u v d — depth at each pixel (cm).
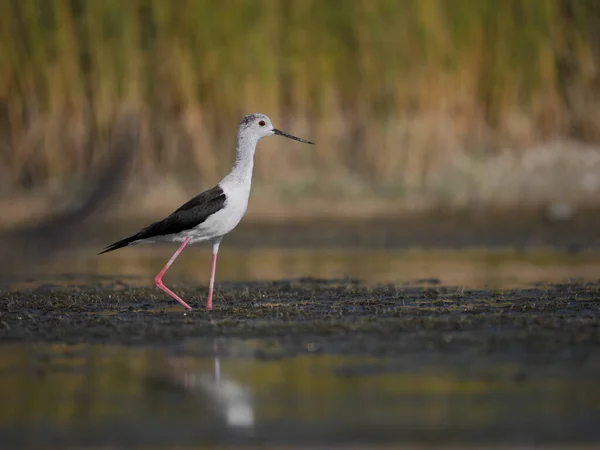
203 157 2027
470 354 812
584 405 670
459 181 2128
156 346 867
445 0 2192
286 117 2148
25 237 1006
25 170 2030
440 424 634
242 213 1152
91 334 917
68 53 2036
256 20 2091
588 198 2100
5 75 2047
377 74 2158
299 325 938
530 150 2227
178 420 649
